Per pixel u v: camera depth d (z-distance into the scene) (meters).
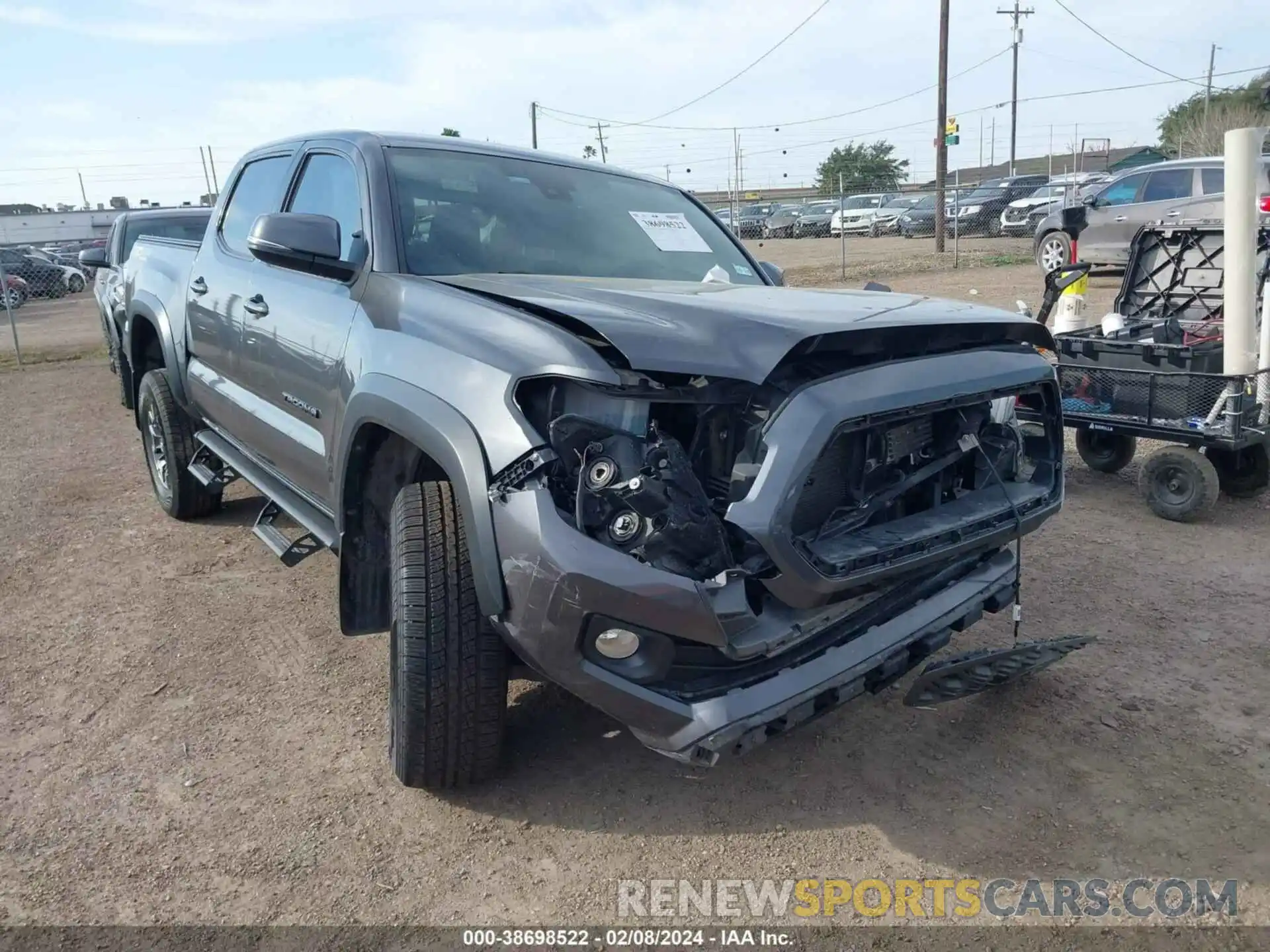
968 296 14.60
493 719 2.86
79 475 7.05
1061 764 3.18
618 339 2.49
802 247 29.17
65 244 41.66
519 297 2.87
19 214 49.06
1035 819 2.91
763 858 2.77
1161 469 5.49
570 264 3.71
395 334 3.04
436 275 3.36
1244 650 3.93
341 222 3.79
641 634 2.40
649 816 2.96
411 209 3.56
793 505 2.40
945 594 3.00
